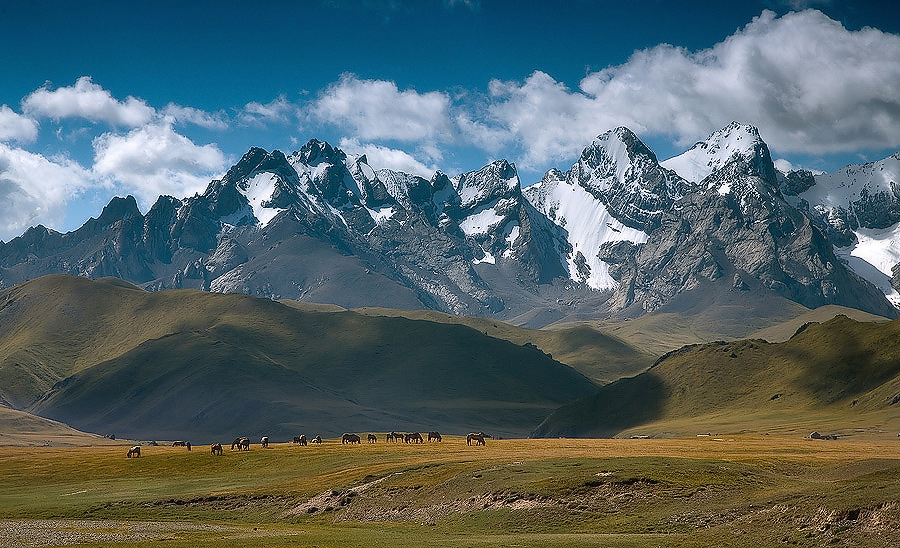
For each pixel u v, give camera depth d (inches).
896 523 2448.3
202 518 3846.0
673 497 3248.0
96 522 3705.7
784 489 3189.0
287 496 4055.1
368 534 3134.8
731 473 3553.2
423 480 3929.6
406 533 3179.1
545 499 3356.3
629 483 3410.4
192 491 4379.9
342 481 4158.5
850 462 3993.6
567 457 4399.6
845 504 2635.3
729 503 3058.6
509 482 3595.0
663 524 2952.8
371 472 4234.7
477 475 3799.2
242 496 4111.7
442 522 3341.5
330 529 3371.1
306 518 3713.1
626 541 2704.2
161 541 3009.4
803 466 3934.5
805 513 2704.2
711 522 2883.9
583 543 2669.8
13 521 3767.2
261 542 2891.2
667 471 3528.5
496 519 3248.0
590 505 3253.0
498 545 2655.0
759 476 3565.5
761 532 2679.6
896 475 2977.4
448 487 3735.2
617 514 3139.8
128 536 3174.2
